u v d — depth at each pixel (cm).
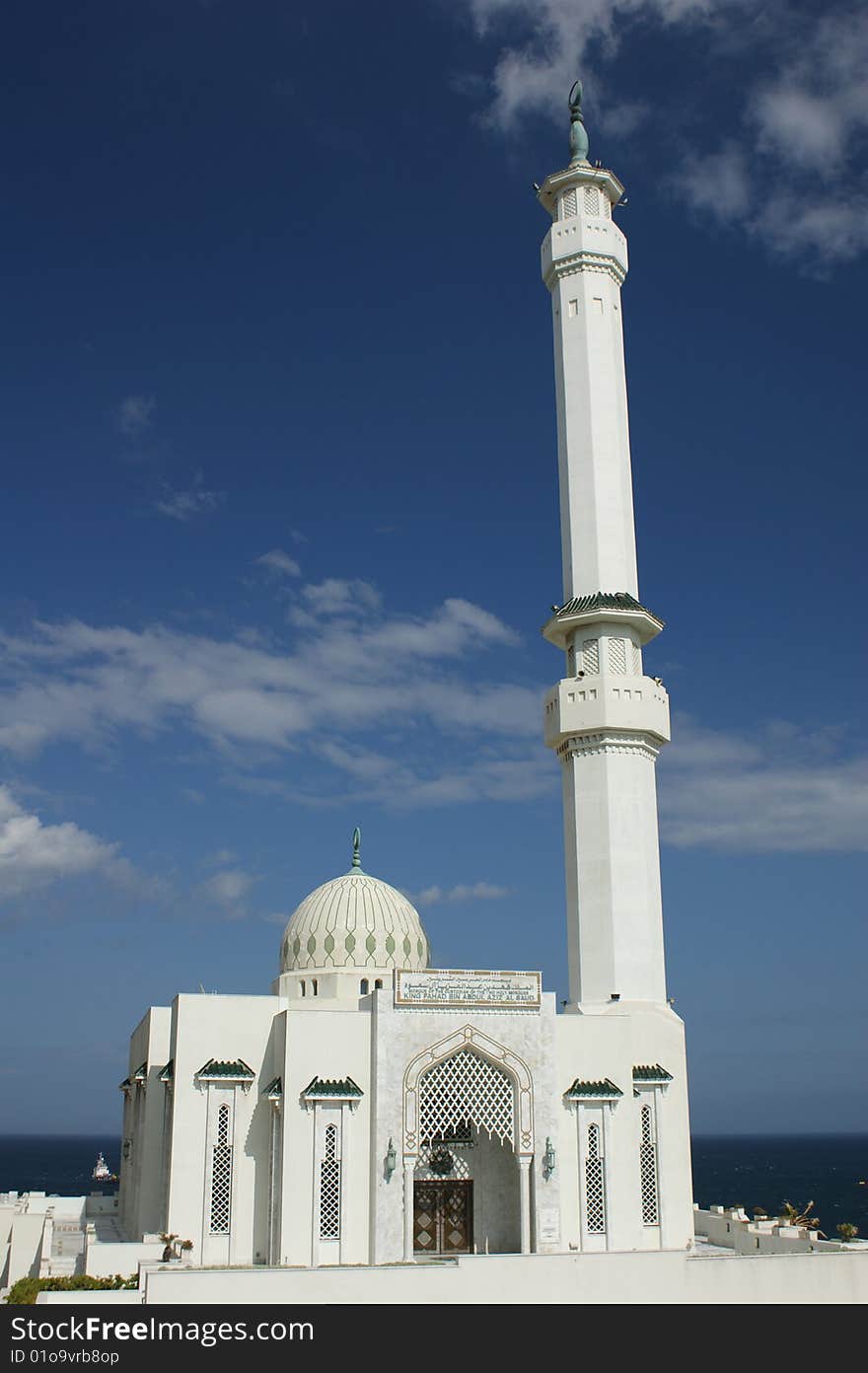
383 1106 4638
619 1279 4122
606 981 5219
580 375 6069
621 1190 4803
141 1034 6069
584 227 6228
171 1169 4738
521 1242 4650
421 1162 4888
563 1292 4047
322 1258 4500
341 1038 4731
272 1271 3788
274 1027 4988
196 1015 4953
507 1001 4838
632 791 5441
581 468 5944
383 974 5575
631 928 5275
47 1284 4012
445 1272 3953
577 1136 4831
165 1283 3697
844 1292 4350
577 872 5412
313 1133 4606
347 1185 4584
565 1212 4753
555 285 6322
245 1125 4838
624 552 5853
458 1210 4891
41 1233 5444
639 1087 4981
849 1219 16125
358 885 5878
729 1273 4231
